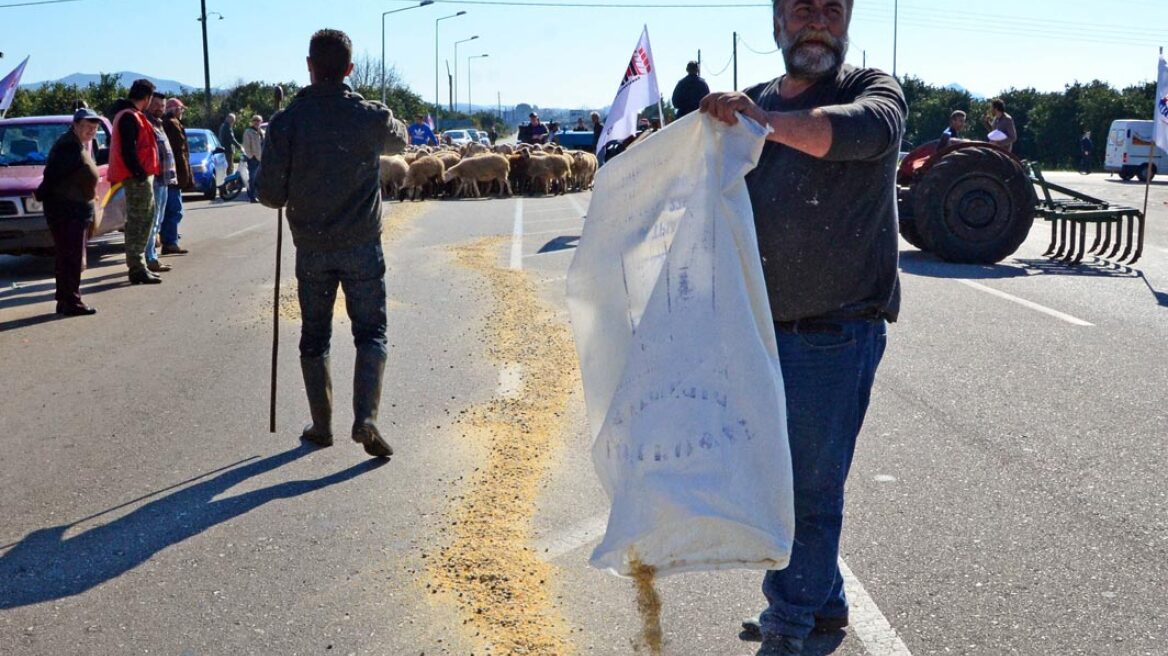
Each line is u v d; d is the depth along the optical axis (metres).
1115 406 6.44
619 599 3.94
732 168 2.83
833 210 3.10
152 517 4.83
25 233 12.17
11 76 17.75
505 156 25.69
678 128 2.95
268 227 18.20
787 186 3.11
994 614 3.81
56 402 6.83
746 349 2.78
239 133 46.62
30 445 5.95
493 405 6.48
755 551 2.71
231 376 7.36
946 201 12.35
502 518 4.71
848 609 3.72
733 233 2.83
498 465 5.40
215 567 4.29
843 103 3.16
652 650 3.00
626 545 2.64
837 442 3.24
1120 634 3.65
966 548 4.38
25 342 8.63
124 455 5.73
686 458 2.68
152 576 4.22
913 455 5.57
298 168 5.31
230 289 11.01
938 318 9.19
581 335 3.14
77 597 4.06
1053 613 3.81
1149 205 24.00
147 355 8.06
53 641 3.73
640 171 3.02
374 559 4.32
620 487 2.72
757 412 2.76
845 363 3.20
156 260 12.34
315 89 5.36
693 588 4.05
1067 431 5.95
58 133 13.84
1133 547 4.38
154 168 11.45
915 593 3.98
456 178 24.72
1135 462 5.42
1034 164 13.37
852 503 4.91
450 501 4.93
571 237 15.27
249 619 3.85
